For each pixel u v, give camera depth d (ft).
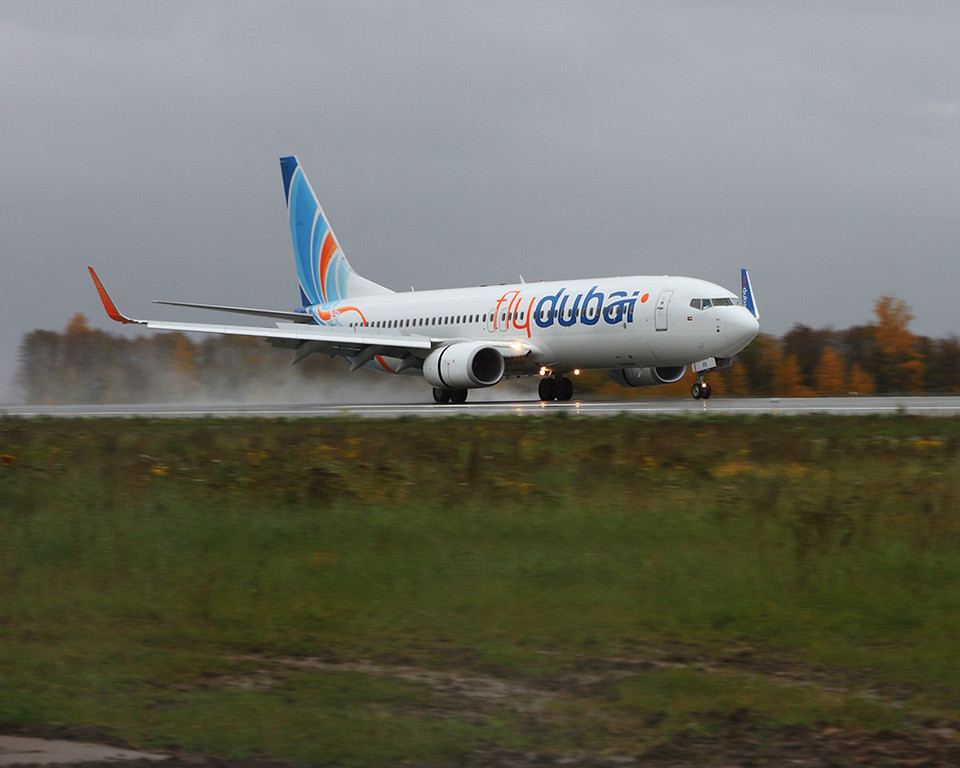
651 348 299.79
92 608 74.90
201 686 59.11
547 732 52.13
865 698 56.29
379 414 264.72
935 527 93.66
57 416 295.28
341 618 71.92
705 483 124.88
